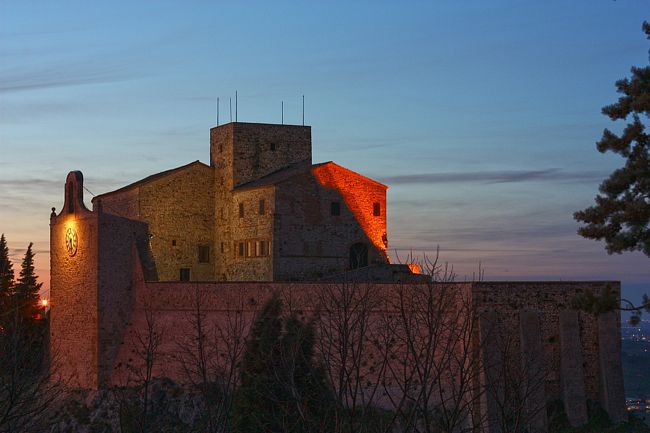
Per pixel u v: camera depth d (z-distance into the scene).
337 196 111.50
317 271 109.94
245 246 113.44
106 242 94.88
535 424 69.69
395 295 73.06
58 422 89.25
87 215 96.19
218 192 120.06
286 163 121.50
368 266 103.06
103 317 94.31
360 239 112.31
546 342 76.12
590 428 74.31
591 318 77.31
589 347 77.19
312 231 109.94
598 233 61.88
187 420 81.94
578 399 75.12
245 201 113.56
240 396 52.84
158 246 116.00
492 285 74.38
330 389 47.19
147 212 115.75
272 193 108.75
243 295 86.81
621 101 63.00
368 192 113.38
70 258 98.69
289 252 108.69
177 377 88.88
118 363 94.12
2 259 112.31
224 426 39.25
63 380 92.50
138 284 95.69
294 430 44.12
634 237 60.28
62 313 99.25
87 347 95.12
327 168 111.12
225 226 117.81
